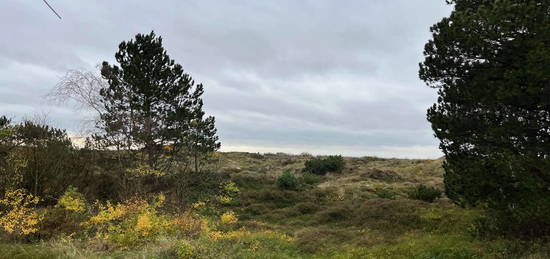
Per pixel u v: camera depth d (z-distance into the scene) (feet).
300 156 138.51
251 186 80.23
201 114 64.80
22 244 29.37
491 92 28.94
